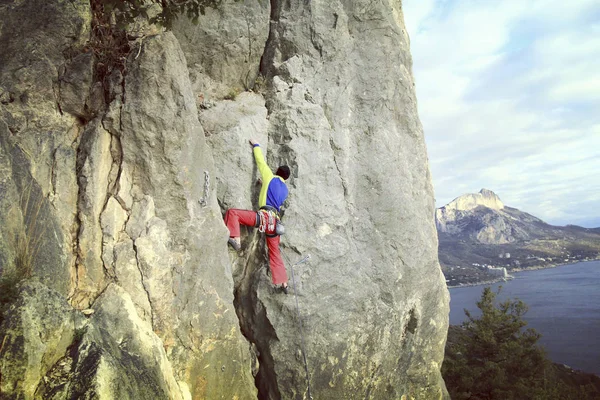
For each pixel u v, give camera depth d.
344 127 8.24
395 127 8.91
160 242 5.80
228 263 6.67
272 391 7.18
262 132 7.69
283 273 6.94
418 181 9.04
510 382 19.48
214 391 6.19
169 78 6.05
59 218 5.37
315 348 7.10
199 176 6.41
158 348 5.20
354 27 8.66
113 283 5.41
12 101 5.58
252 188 7.43
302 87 8.05
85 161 5.71
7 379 3.68
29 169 5.17
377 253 8.04
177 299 5.89
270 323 6.97
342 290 7.42
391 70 8.84
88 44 6.14
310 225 7.38
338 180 7.88
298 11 8.39
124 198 5.81
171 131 6.04
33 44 5.75
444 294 9.10
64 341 4.28
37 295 4.23
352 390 7.42
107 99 6.10
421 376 8.54
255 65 8.51
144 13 6.41
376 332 7.72
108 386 4.04
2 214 4.60
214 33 8.03
